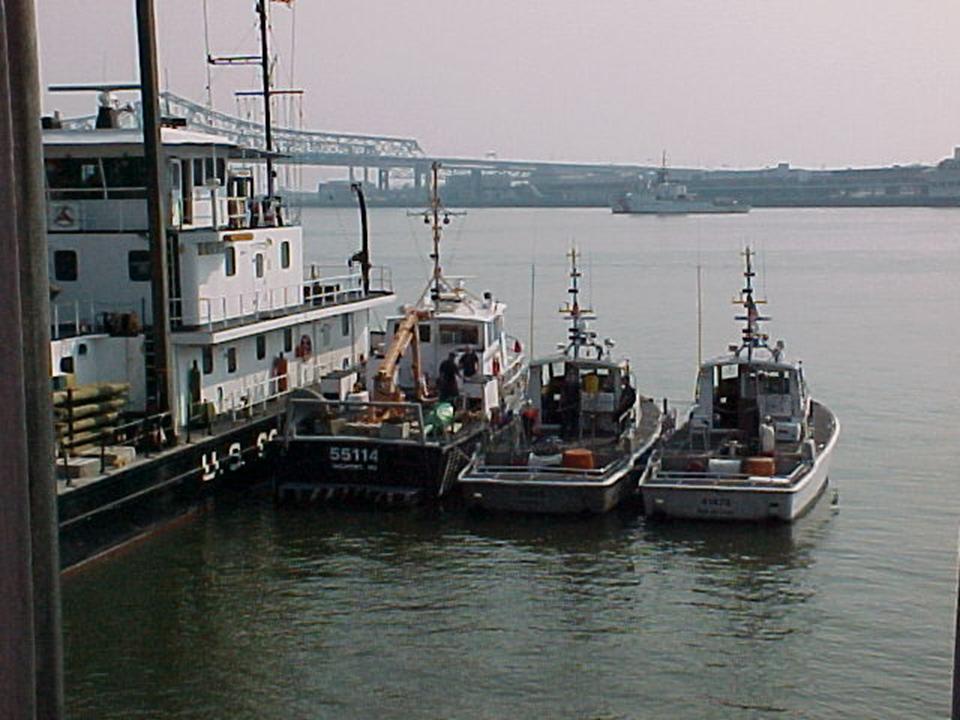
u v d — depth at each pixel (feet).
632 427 165.68
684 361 311.68
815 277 597.52
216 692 97.04
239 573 125.70
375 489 151.02
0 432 17.54
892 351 333.21
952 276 595.88
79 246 155.33
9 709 17.87
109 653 104.73
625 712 92.89
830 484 169.99
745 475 146.10
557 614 114.52
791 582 123.85
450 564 129.80
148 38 134.21
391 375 160.97
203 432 147.74
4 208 17.56
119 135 158.20
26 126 18.62
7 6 18.39
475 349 175.22
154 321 139.95
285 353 175.01
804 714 92.27
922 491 165.17
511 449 156.97
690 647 106.11
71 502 118.32
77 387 131.44
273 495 155.74
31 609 18.03
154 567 126.52
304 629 110.63
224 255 160.97
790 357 322.14
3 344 17.56
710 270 643.86
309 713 93.25
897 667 100.94
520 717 92.12
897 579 124.57
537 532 141.59
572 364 166.91
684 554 133.28
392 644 107.04
